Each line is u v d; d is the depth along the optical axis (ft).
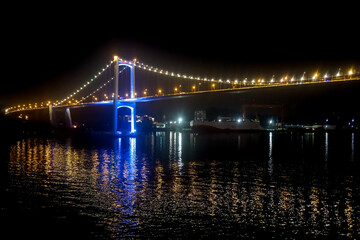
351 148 150.61
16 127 221.05
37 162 93.20
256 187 62.34
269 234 39.65
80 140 199.41
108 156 110.93
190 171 79.82
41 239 37.93
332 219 44.47
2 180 66.13
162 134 297.12
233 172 78.84
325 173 78.74
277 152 129.18
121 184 63.93
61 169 80.79
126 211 46.80
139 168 84.28
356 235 39.60
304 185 64.54
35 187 60.29
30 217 44.24
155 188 60.70
